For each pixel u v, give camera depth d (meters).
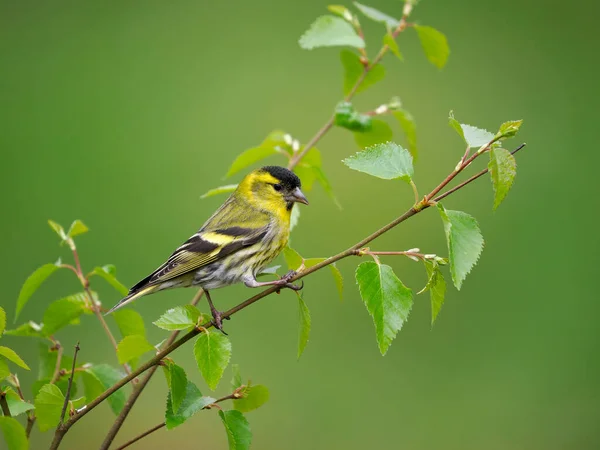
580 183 16.81
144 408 13.45
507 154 5.80
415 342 14.80
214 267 8.45
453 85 18.34
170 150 16.66
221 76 18.08
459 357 14.45
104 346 13.52
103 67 18.33
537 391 13.88
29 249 14.88
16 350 13.61
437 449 13.06
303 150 9.06
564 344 14.58
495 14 19.80
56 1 19.80
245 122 17.20
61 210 15.48
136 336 6.08
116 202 15.69
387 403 13.60
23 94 17.58
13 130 16.80
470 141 6.04
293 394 13.60
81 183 16.02
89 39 18.89
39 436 12.98
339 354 14.33
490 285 15.53
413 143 8.97
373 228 16.05
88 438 13.16
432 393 13.88
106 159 16.45
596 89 18.44
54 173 16.02
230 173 9.15
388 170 6.08
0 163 16.11
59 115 17.12
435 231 16.14
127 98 17.58
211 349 6.09
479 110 17.86
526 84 18.59
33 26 19.19
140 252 15.02
